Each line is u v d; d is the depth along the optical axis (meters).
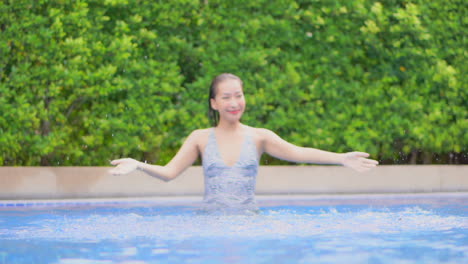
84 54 7.46
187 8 7.88
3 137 7.21
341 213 5.04
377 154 8.52
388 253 2.98
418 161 9.03
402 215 4.85
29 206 6.22
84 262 2.79
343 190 7.78
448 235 3.64
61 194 7.21
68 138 7.77
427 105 8.36
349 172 7.80
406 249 3.11
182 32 8.08
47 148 7.32
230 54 7.98
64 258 2.89
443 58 8.52
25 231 3.93
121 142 7.69
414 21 7.87
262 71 8.10
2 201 6.45
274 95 7.95
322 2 8.12
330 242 3.34
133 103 7.70
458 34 8.41
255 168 4.43
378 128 8.22
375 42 8.14
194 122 7.78
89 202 6.37
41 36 7.33
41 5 7.60
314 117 8.05
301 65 8.17
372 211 5.36
